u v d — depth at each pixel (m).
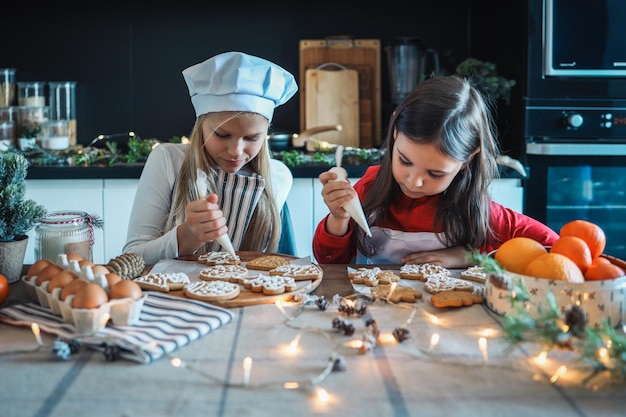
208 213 1.46
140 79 3.19
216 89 1.59
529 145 2.62
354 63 3.20
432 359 0.97
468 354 1.00
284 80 1.68
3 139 2.87
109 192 2.62
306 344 1.03
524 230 1.69
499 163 2.59
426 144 1.40
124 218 2.64
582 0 2.57
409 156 1.43
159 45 3.18
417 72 3.04
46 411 0.82
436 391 0.88
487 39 3.03
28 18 3.12
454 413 0.82
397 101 3.08
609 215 2.70
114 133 3.21
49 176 2.60
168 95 3.21
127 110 3.21
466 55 3.26
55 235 1.44
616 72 2.61
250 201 1.75
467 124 1.45
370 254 1.68
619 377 0.90
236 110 1.59
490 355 0.99
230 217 1.76
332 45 3.17
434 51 3.07
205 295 1.21
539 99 2.63
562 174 2.67
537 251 1.20
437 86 1.47
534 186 2.67
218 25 3.19
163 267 1.47
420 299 1.26
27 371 0.94
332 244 1.63
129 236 1.77
